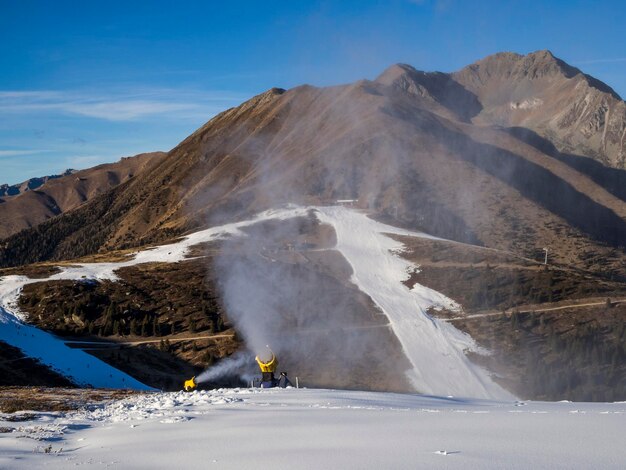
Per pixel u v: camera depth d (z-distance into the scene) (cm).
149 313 8669
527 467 873
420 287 9712
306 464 965
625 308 8700
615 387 6675
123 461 1119
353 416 1476
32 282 9688
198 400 1980
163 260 11262
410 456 979
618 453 949
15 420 1741
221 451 1141
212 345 7544
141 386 6144
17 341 6725
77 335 7869
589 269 12775
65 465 1105
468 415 1465
